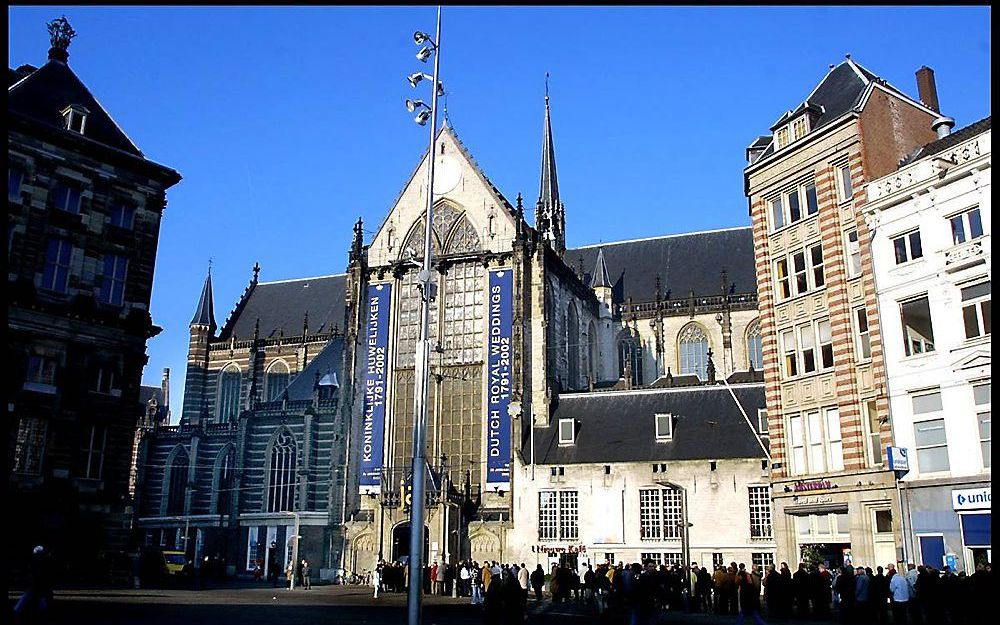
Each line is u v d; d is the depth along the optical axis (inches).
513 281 2893.7
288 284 4621.1
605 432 2659.9
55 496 1863.9
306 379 3622.0
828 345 1791.3
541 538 2541.8
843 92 1969.7
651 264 3951.8
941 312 1545.3
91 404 1967.3
